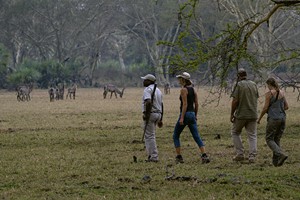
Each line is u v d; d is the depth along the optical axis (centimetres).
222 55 3453
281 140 4069
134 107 8862
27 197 2302
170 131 4897
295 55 4031
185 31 3594
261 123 5578
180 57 3569
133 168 2936
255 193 2316
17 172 2880
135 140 4184
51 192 2395
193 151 3569
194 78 11675
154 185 2495
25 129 5281
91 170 2897
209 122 5791
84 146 3934
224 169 2877
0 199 2278
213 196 2275
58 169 2948
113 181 2595
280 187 2409
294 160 3139
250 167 2923
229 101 10275
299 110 7375
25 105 9994
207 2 15938
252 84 3092
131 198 2270
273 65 4069
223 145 3869
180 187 2445
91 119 6456
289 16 5841
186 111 3098
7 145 4053
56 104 10181
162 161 3170
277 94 2942
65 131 5031
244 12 11706
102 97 13362
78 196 2316
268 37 9769
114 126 5500
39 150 3719
